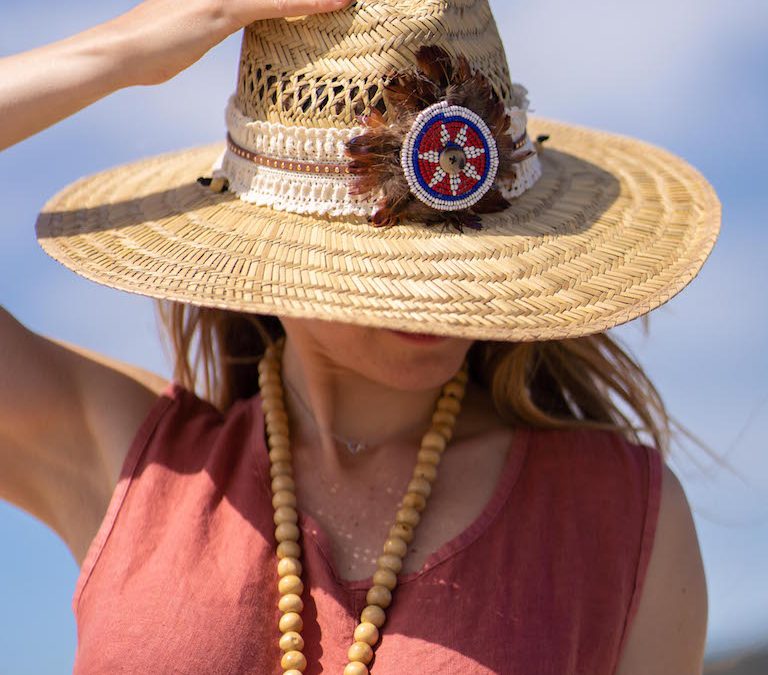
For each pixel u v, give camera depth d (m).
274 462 7.66
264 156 7.04
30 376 7.76
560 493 7.38
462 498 7.41
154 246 7.18
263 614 7.08
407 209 6.77
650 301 6.59
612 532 7.22
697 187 7.79
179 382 8.75
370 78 6.66
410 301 6.43
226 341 8.52
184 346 8.64
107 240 7.42
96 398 7.96
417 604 6.96
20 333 7.84
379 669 6.80
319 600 7.09
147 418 7.93
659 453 7.61
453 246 6.75
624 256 7.05
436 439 7.59
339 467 7.64
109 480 7.82
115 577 7.24
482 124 6.74
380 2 6.70
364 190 6.74
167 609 7.02
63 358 7.99
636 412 8.28
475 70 6.88
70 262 7.17
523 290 6.60
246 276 6.68
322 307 6.33
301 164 6.88
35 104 7.27
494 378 7.74
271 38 7.00
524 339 6.14
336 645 6.98
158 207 7.71
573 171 8.09
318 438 7.81
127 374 8.20
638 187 7.96
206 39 7.26
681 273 6.85
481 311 6.41
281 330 8.41
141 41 7.30
